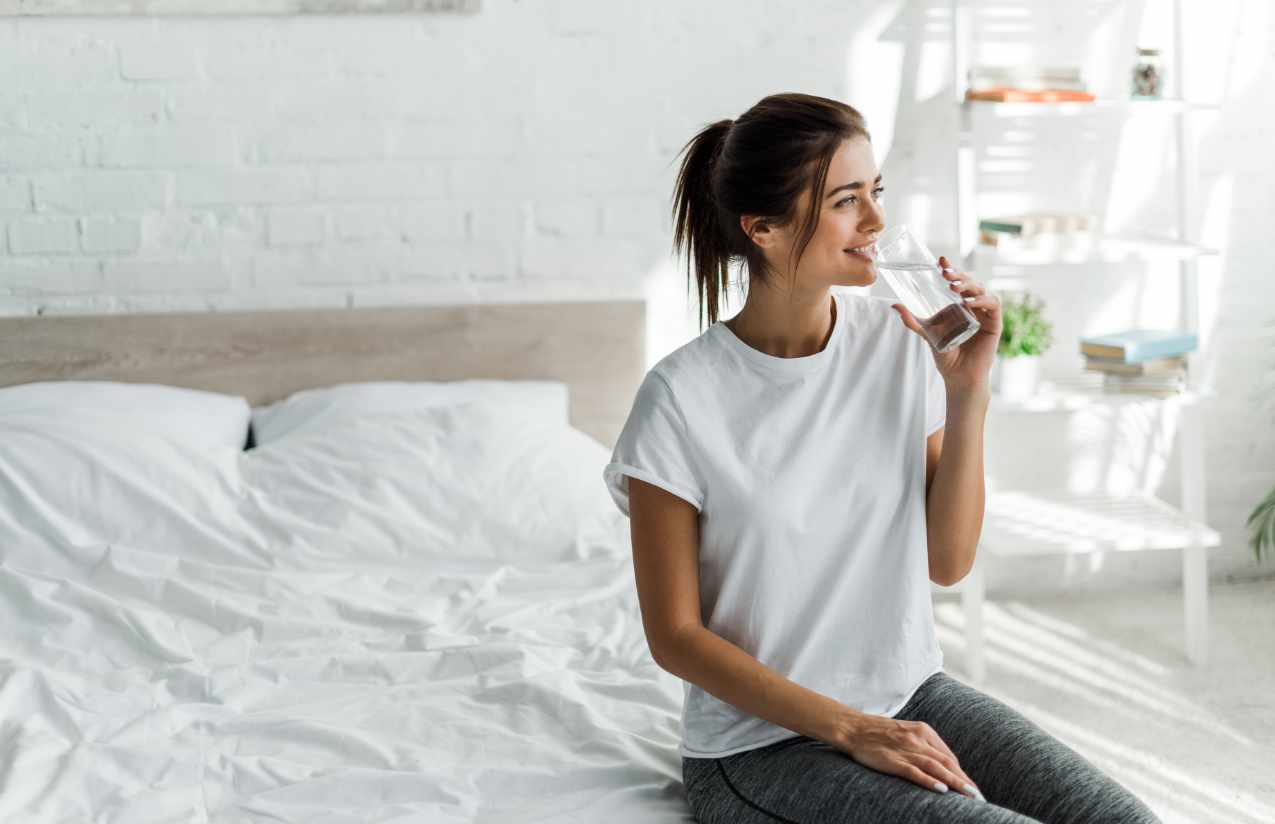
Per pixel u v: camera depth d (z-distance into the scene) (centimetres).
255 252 313
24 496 243
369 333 314
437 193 316
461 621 224
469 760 172
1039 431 346
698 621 148
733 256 160
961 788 133
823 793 136
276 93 307
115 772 170
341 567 246
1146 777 252
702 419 150
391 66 310
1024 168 332
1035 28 325
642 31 315
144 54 301
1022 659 309
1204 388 320
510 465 263
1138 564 353
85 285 309
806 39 320
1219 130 334
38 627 218
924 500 157
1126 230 336
